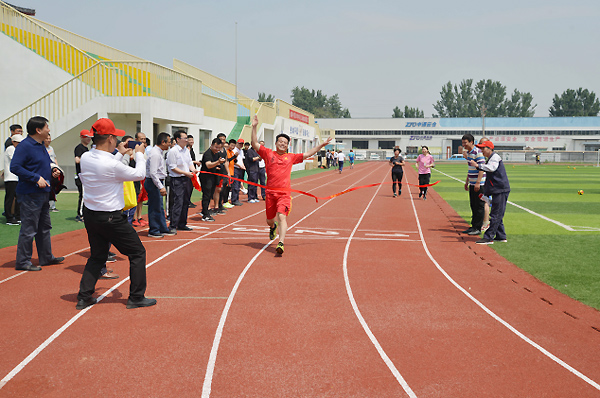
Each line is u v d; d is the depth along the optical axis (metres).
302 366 4.11
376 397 3.62
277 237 10.07
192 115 21.48
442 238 10.26
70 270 7.09
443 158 97.50
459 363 4.22
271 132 38.25
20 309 5.42
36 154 6.83
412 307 5.67
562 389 3.79
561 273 7.31
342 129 105.19
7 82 18.88
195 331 4.84
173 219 10.24
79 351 4.34
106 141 5.39
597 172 44.28
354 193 21.53
